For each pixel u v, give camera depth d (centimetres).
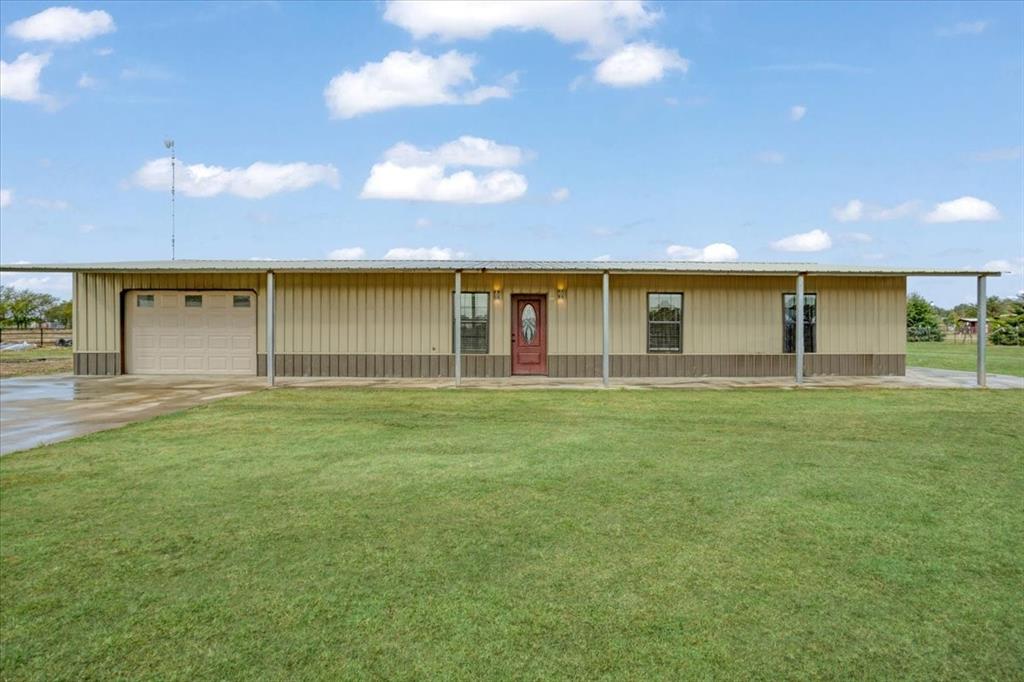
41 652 252
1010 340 3444
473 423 815
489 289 1474
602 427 786
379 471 552
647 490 492
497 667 242
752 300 1509
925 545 375
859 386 1282
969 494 485
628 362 1490
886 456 621
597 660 248
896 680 235
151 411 913
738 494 482
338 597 303
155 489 492
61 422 813
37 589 311
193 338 1505
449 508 445
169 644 259
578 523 414
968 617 284
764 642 262
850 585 319
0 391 1171
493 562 348
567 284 1482
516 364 1488
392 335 1470
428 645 259
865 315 1524
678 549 369
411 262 1458
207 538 383
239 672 238
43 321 4038
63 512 433
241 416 867
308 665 243
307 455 618
